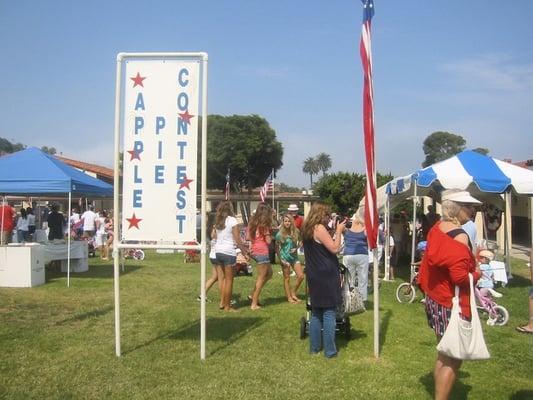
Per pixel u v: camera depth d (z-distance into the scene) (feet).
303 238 21.01
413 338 23.88
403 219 58.08
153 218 20.40
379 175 125.90
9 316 27.94
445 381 14.70
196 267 53.78
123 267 52.37
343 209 128.98
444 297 14.69
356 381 18.06
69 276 43.09
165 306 31.12
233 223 29.73
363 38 20.52
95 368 19.12
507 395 17.17
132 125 20.39
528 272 51.42
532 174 41.37
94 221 64.34
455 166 40.78
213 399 16.34
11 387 17.19
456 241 14.39
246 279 44.45
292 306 31.65
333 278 20.66
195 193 20.34
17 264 38.86
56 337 23.38
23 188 40.68
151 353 21.02
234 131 217.77
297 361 20.21
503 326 27.14
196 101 20.21
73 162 151.84
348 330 23.40
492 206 49.60
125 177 20.44
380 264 57.06
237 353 21.17
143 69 20.34
